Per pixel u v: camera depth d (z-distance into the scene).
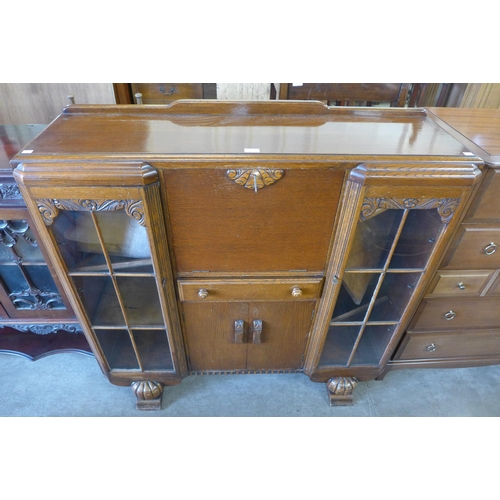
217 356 1.11
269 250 0.82
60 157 0.67
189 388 1.26
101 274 0.84
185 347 1.06
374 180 0.68
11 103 1.37
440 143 0.78
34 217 0.72
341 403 1.21
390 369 1.23
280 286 0.89
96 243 0.80
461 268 0.93
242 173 0.69
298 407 1.21
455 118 0.96
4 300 1.08
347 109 0.94
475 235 0.85
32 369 1.31
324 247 0.83
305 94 1.51
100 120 0.87
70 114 0.90
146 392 1.14
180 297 0.91
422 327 1.10
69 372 1.31
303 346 1.09
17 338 1.33
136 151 0.69
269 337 1.05
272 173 0.69
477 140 0.81
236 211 0.75
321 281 0.88
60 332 1.35
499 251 0.90
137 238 0.79
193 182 0.70
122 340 1.06
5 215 0.87
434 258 0.83
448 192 0.71
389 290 0.97
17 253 0.96
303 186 0.72
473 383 1.31
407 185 0.69
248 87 1.94
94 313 0.95
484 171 0.75
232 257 0.83
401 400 1.25
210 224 0.77
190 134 0.79
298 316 0.99
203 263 0.84
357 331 1.05
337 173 0.71
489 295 1.01
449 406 1.23
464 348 1.19
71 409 1.19
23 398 1.22
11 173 0.82
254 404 1.22
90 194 0.68
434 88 1.59
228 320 0.99
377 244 0.83
